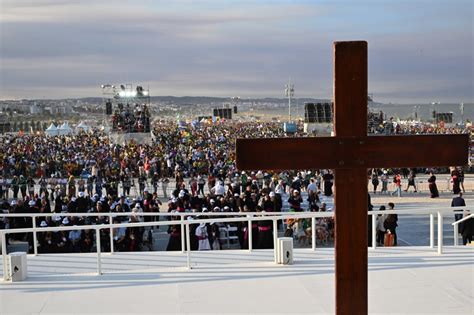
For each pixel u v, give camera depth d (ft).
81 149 210.38
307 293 25.49
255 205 61.98
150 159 153.38
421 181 128.77
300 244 60.39
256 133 324.60
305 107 253.65
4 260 28.63
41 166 145.28
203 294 25.67
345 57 15.07
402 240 65.26
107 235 54.03
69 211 64.03
